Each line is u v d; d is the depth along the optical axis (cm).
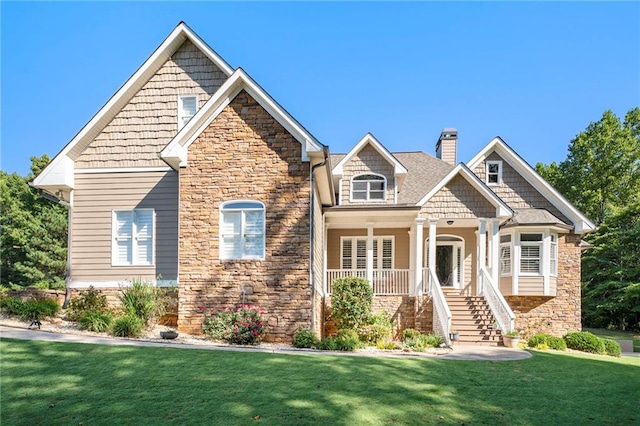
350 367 895
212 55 1532
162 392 696
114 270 1501
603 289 3064
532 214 1969
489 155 2142
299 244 1275
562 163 4288
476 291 1934
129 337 1148
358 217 1888
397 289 1914
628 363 1312
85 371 784
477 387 819
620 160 3866
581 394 826
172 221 1509
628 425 668
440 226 1983
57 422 588
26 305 1277
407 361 1007
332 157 2109
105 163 1542
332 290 1706
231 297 1273
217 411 627
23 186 4075
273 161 1306
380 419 624
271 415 617
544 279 1900
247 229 1302
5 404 640
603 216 3869
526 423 650
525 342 1692
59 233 3781
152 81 1565
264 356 951
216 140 1325
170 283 1468
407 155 2389
